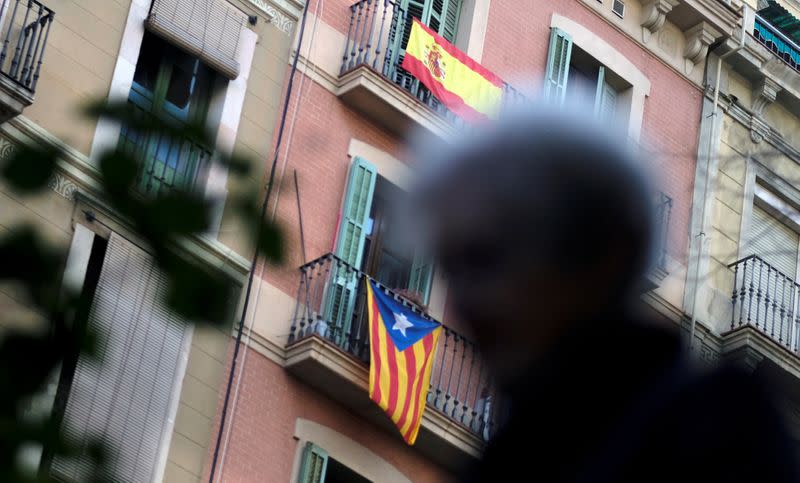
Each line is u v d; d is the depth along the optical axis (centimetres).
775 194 2552
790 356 2342
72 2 1831
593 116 246
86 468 545
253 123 1978
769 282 2428
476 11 2320
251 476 1783
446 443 1934
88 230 1678
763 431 222
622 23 2519
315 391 1889
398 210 245
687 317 2275
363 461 1897
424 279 2017
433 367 1978
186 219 464
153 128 472
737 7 2688
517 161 239
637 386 232
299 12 2089
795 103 2656
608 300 236
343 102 2077
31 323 516
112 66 1836
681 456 223
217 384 1797
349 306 1933
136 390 1692
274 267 481
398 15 2197
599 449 230
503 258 237
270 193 484
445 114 2134
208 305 479
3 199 1630
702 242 2373
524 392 237
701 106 2552
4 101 1655
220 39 1967
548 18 2414
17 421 522
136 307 1686
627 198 238
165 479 1702
